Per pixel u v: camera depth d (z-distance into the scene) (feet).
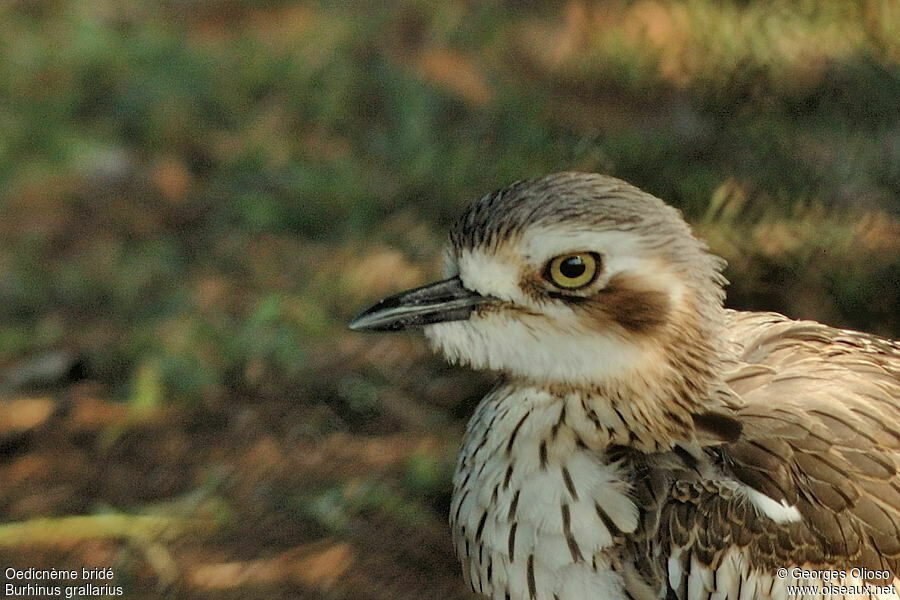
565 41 49.24
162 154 51.26
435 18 54.39
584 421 28.91
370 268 45.19
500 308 28.71
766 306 39.24
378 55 54.24
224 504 38.50
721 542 28.14
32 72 54.39
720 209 40.19
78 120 52.75
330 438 40.27
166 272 46.26
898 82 41.93
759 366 30.42
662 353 28.68
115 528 37.86
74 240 47.88
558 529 28.66
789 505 28.17
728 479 28.58
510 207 28.53
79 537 37.73
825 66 42.47
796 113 42.09
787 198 40.16
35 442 40.52
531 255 28.17
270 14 57.31
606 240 27.96
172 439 40.50
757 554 28.04
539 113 46.96
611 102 45.32
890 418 29.37
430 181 47.50
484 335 28.96
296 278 45.39
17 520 38.14
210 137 52.01
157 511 38.34
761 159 41.22
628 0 47.01
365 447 39.96
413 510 37.99
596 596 28.81
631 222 28.14
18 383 42.39
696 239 29.58
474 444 29.96
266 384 41.98
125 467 39.75
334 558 36.88
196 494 38.78
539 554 28.89
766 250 39.45
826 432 28.86
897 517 28.22
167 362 42.47
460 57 52.65
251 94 53.47
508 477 29.09
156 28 56.65
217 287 45.47
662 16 45.52
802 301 39.17
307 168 49.60
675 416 29.07
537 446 28.96
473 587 30.86
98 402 41.68
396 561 36.83
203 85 53.78
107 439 40.52
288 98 53.16
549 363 28.76
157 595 36.24
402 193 47.67
